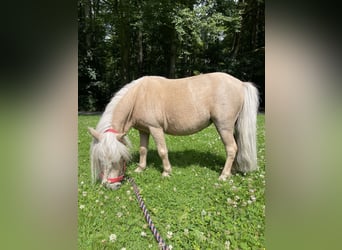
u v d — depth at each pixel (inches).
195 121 169.3
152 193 151.3
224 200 141.4
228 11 578.2
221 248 105.5
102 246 107.7
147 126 173.9
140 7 587.2
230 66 619.8
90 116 475.2
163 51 705.0
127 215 132.0
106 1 627.5
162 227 121.6
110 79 662.5
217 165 197.5
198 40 565.3
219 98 163.9
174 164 200.2
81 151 231.9
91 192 152.2
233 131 170.7
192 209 134.2
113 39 682.2
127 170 188.5
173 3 554.9
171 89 171.6
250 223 120.5
